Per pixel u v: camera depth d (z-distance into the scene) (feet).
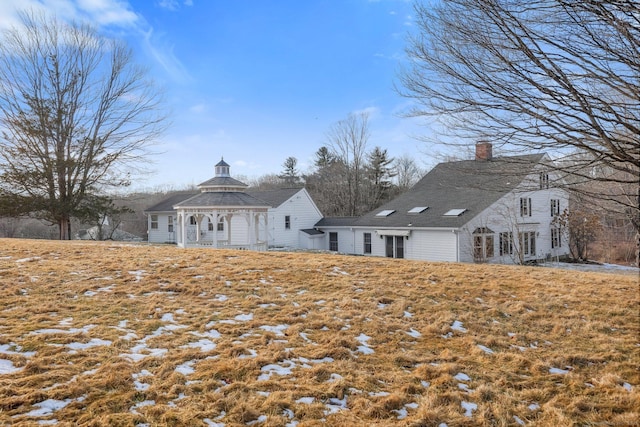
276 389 13.50
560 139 14.44
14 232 111.86
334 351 17.07
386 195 135.03
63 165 71.41
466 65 14.87
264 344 17.39
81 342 16.14
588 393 15.10
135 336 17.46
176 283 26.96
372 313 22.71
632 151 13.71
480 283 30.25
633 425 12.90
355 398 13.32
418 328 21.11
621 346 19.94
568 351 19.15
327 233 88.94
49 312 19.99
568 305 26.00
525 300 26.68
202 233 93.35
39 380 12.55
